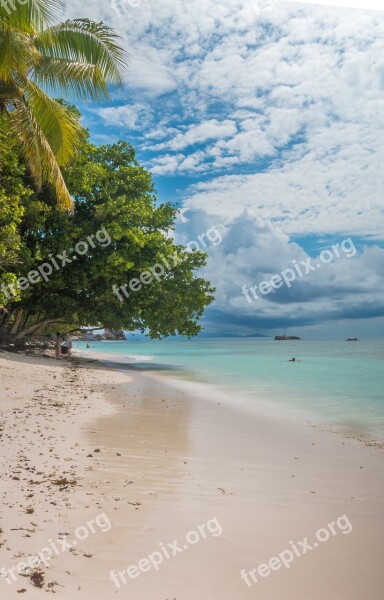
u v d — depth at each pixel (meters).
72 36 16.31
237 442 10.12
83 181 27.31
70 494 6.29
